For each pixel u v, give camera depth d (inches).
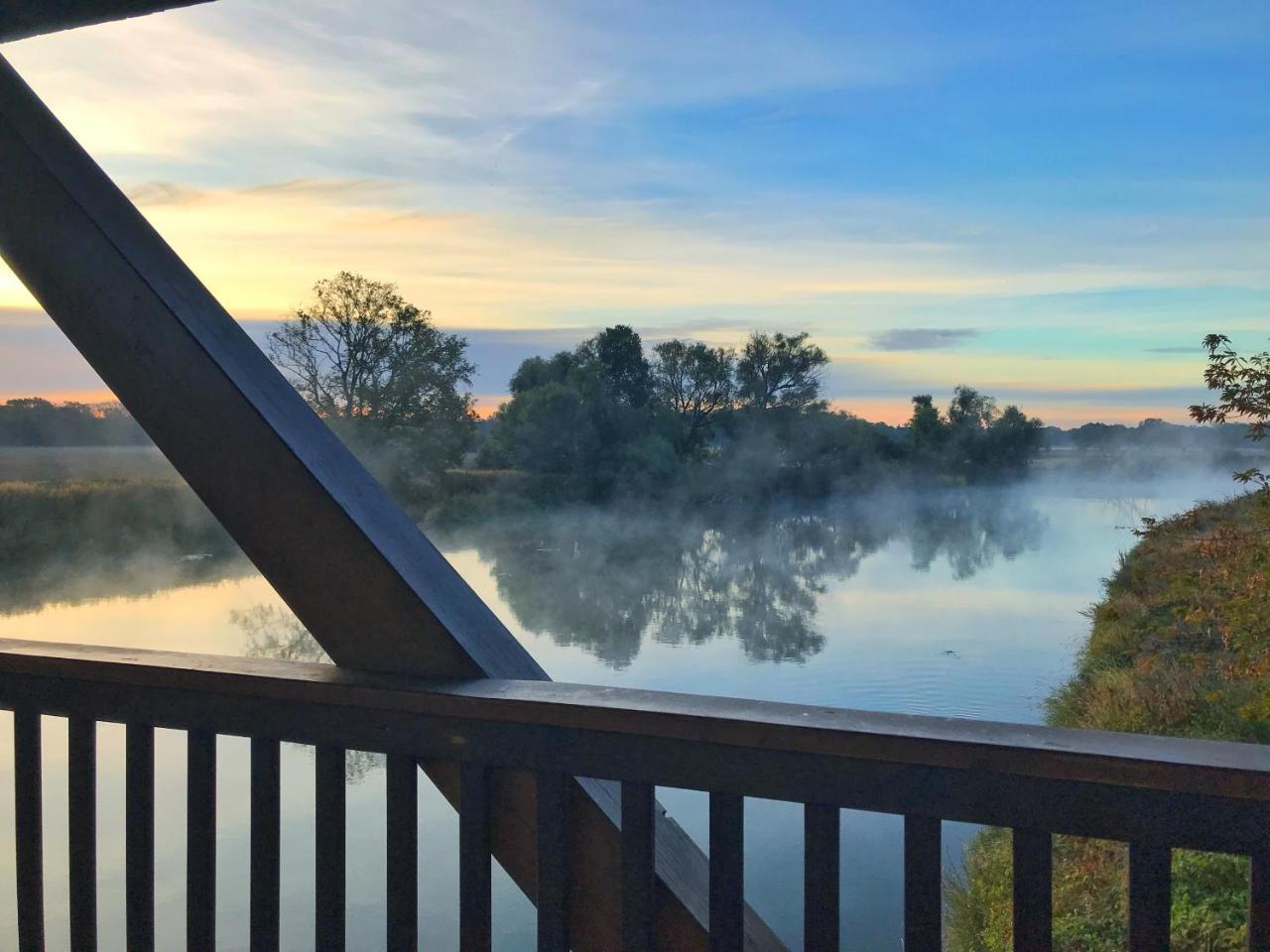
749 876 277.4
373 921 270.4
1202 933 156.5
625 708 44.8
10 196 62.3
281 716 53.7
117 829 350.3
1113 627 249.9
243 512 57.4
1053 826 38.1
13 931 261.6
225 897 299.9
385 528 57.3
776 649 534.6
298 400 61.9
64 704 59.3
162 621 225.9
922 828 40.3
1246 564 191.9
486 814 50.1
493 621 57.9
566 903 48.5
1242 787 34.9
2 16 63.5
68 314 61.4
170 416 59.1
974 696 311.1
